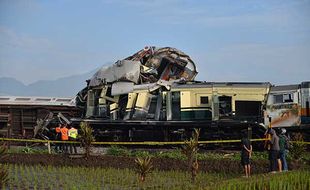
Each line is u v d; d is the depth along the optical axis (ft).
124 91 137.80
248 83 127.65
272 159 88.33
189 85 131.95
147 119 134.31
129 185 78.64
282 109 122.72
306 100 121.08
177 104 131.75
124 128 137.18
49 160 106.32
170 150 117.50
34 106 148.66
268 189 63.21
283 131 94.22
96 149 125.59
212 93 128.16
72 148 120.47
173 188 65.05
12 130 149.07
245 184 63.62
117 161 103.40
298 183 67.77
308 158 102.37
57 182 81.00
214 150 121.08
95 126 139.85
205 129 128.16
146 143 118.42
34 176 87.66
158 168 99.04
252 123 122.42
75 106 150.41
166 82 135.64
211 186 62.18
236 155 104.99
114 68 140.67
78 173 92.27
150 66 144.46
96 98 142.20
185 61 143.95
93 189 73.97
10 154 110.42
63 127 123.13
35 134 141.79
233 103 126.11
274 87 126.21
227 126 124.98
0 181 65.26
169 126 131.54
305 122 120.78
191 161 94.02
